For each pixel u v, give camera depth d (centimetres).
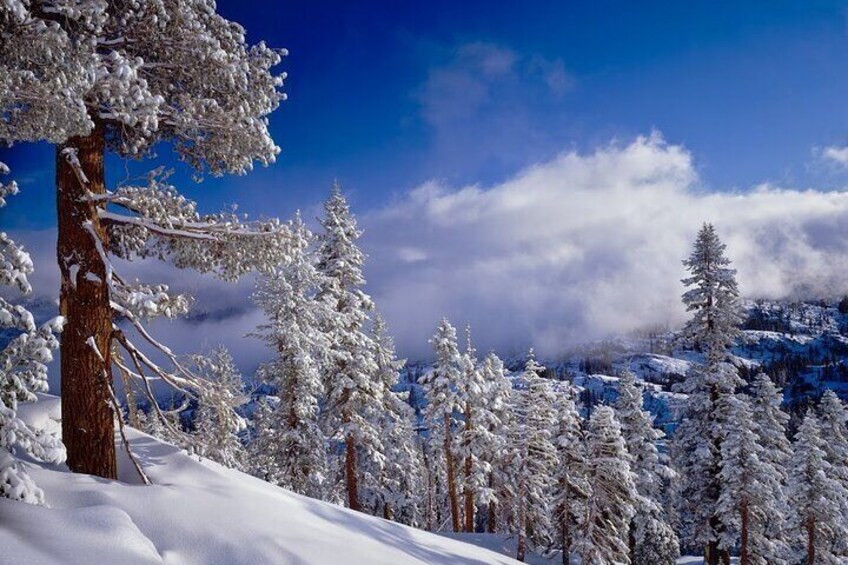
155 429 1056
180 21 805
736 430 2514
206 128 891
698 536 2697
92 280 794
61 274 804
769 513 2644
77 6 643
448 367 3666
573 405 3269
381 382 3114
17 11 552
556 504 3225
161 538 600
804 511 3328
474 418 3631
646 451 3403
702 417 2584
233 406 866
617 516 2959
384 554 798
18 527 485
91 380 783
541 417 3152
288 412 2622
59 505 620
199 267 965
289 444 2606
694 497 2695
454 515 3688
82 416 773
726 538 2566
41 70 632
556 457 3183
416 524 4044
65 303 802
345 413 2720
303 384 2488
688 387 2583
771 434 2939
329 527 835
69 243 801
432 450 5009
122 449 874
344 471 3247
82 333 785
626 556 2942
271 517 747
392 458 3656
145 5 762
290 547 665
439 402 3734
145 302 743
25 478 557
